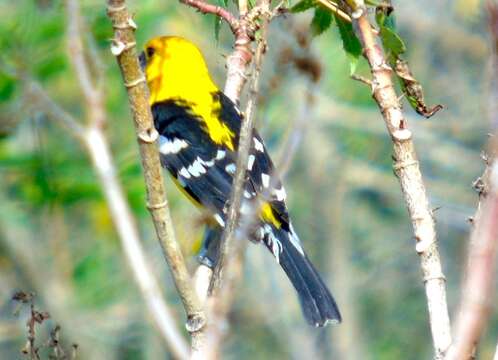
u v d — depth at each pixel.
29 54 12.03
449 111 19.62
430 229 6.67
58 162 13.13
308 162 19.34
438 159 19.58
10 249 15.13
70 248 15.30
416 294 19.81
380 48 7.23
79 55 6.75
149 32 13.48
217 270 6.08
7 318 15.50
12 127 12.28
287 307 19.11
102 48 11.98
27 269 15.34
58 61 12.02
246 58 8.92
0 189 13.57
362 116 18.75
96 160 6.31
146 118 6.48
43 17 12.02
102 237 14.12
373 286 19.78
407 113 19.55
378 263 19.95
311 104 6.42
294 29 6.63
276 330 18.91
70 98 12.27
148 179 6.59
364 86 18.56
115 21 6.34
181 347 5.56
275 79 6.81
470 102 19.59
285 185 19.42
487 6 5.25
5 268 15.45
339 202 19.47
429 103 19.59
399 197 20.09
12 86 11.95
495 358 6.11
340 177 19.47
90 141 6.39
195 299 6.66
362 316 19.61
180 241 7.21
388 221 20.22
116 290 15.78
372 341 19.48
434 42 19.72
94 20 11.65
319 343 19.23
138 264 5.81
